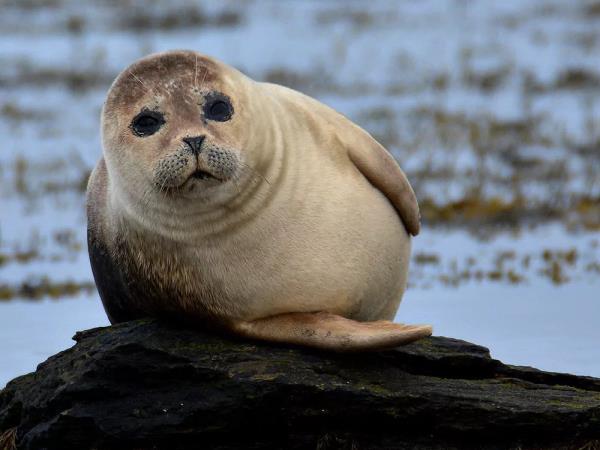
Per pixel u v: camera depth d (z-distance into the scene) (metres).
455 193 47.31
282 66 77.38
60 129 62.72
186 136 20.47
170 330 22.69
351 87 71.19
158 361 21.94
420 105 65.06
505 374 23.00
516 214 43.84
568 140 56.00
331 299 22.28
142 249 22.33
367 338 21.00
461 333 30.11
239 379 21.47
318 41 86.88
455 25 92.69
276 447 21.73
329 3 106.19
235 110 21.05
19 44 87.44
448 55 80.31
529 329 30.47
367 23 94.56
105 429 21.61
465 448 21.33
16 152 57.59
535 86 69.69
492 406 21.17
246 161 21.00
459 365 22.80
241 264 21.75
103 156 23.50
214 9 100.44
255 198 21.36
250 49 83.81
